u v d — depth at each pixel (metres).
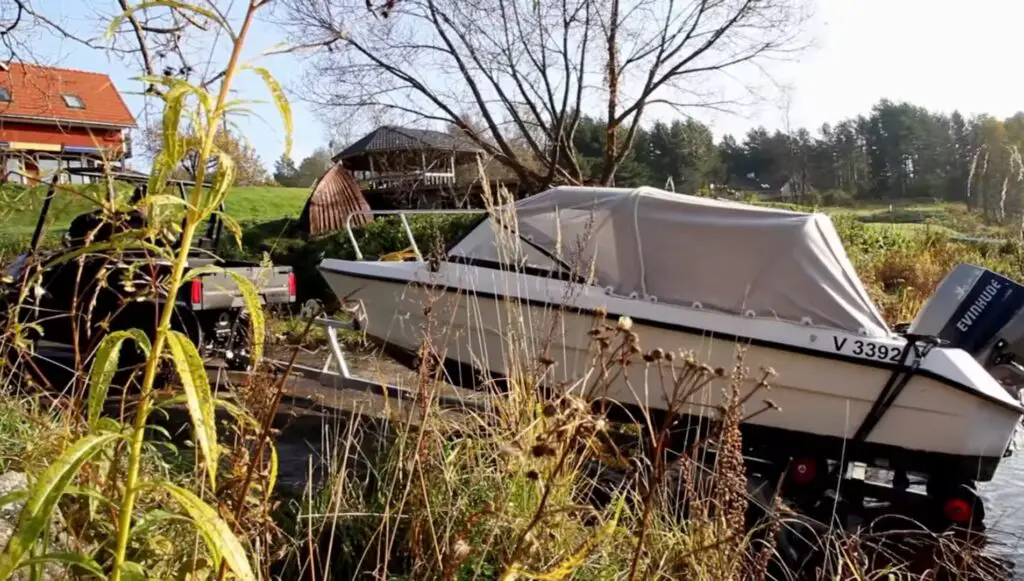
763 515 4.20
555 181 18.19
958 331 5.96
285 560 3.04
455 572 2.60
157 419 5.21
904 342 5.30
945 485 5.25
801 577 4.09
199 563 2.13
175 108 1.51
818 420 5.45
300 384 6.74
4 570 1.34
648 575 2.80
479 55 17.20
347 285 6.71
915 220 24.77
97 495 1.56
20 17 5.93
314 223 17.23
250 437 2.44
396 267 6.44
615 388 5.71
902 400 5.25
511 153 18.08
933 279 13.88
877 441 5.36
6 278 3.11
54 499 1.40
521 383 3.89
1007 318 5.90
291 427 5.59
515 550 2.21
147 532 2.32
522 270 6.00
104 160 2.47
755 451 5.58
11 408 3.41
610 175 17.95
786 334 5.42
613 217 5.97
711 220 5.78
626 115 17.61
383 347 6.54
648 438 3.72
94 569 1.53
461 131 18.25
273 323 4.43
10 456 2.94
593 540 2.41
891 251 16.11
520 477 3.08
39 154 3.50
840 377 5.35
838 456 5.44
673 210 5.89
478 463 3.47
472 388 5.81
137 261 2.25
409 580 2.83
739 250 5.66
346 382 6.42
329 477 3.47
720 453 3.21
